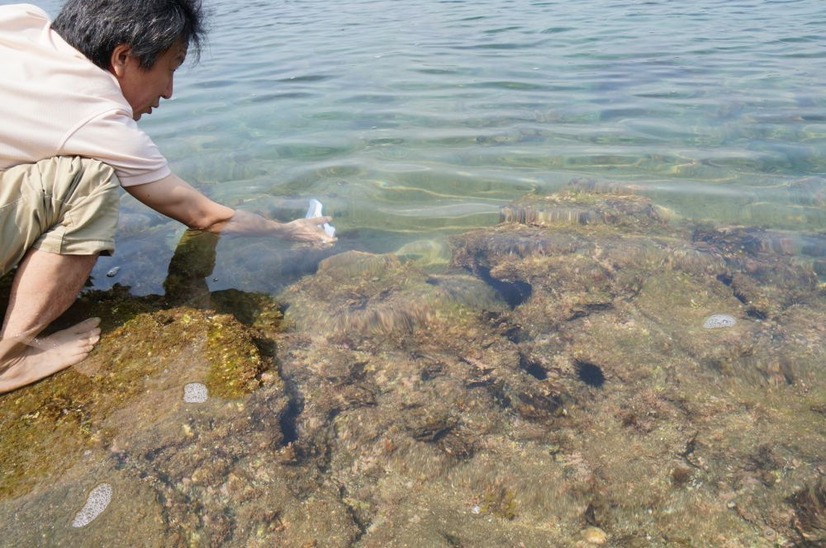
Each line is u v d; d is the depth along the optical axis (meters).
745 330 2.54
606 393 2.23
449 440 2.03
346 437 2.04
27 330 2.21
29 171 2.20
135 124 2.47
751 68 6.52
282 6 12.38
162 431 2.00
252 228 3.21
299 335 2.57
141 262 3.05
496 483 1.88
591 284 2.93
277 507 1.79
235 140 4.80
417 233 3.42
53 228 2.25
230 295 2.81
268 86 6.31
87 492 1.79
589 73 6.54
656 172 4.11
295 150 4.60
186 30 2.46
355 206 3.72
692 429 2.05
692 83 6.07
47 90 2.18
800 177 3.94
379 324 2.64
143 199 2.72
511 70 6.72
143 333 2.45
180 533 1.69
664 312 2.71
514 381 2.30
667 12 9.97
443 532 1.73
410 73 6.70
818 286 2.83
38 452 1.92
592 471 1.90
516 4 11.30
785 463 1.88
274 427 2.05
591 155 4.41
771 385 2.24
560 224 3.49
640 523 1.75
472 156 4.43
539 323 2.66
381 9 11.45
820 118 4.96
